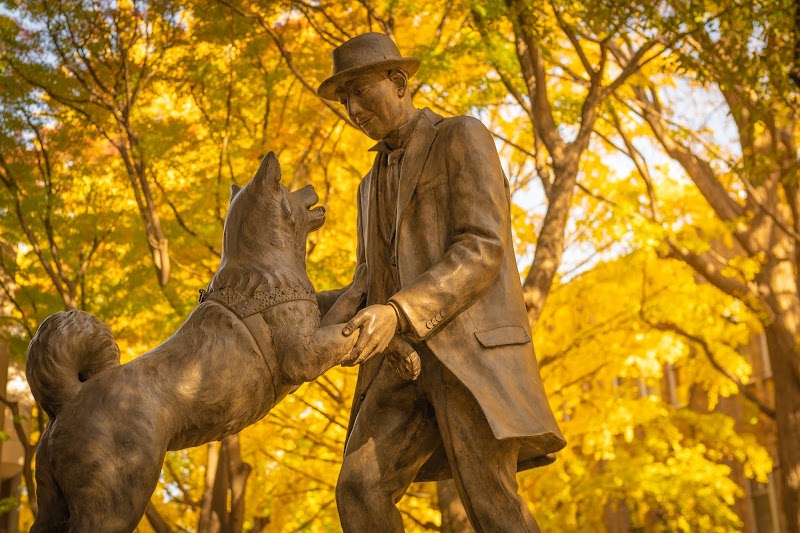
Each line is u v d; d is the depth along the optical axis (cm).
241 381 245
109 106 941
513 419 254
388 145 285
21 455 1558
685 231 1247
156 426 234
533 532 261
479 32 936
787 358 1323
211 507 1050
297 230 266
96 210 1002
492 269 259
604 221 1061
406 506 1226
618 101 1245
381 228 286
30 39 946
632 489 1284
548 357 1201
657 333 1295
